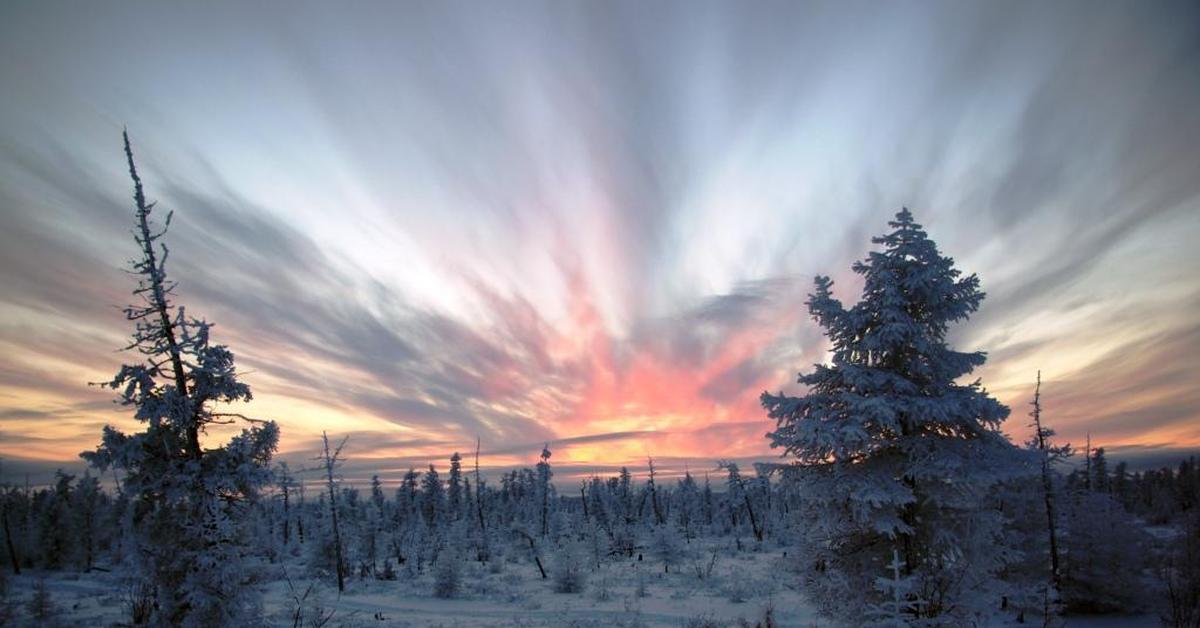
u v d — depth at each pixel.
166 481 12.09
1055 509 22.05
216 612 11.78
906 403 10.24
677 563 36.84
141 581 12.41
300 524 63.66
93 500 48.41
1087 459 28.81
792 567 11.93
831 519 10.91
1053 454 21.41
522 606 24.02
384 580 35.75
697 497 92.19
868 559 10.84
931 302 10.86
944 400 9.98
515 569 39.09
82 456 11.49
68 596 27.67
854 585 10.62
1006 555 10.60
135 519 12.17
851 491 10.39
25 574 41.53
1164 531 31.92
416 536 54.03
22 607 21.73
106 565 45.12
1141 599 20.41
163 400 11.71
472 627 19.52
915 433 10.81
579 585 27.94
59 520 47.56
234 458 12.60
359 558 44.16
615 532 46.09
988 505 11.73
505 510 90.00
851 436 9.89
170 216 12.44
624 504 89.50
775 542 47.78
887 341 10.70
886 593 9.37
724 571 31.83
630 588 27.70
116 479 11.84
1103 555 21.20
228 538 12.36
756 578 27.42
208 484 11.94
